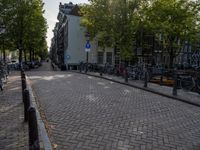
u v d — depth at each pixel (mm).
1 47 40562
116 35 29234
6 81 15461
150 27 27891
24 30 37750
